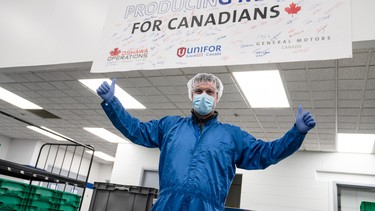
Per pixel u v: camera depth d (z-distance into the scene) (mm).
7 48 4168
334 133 5949
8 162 2729
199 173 1309
